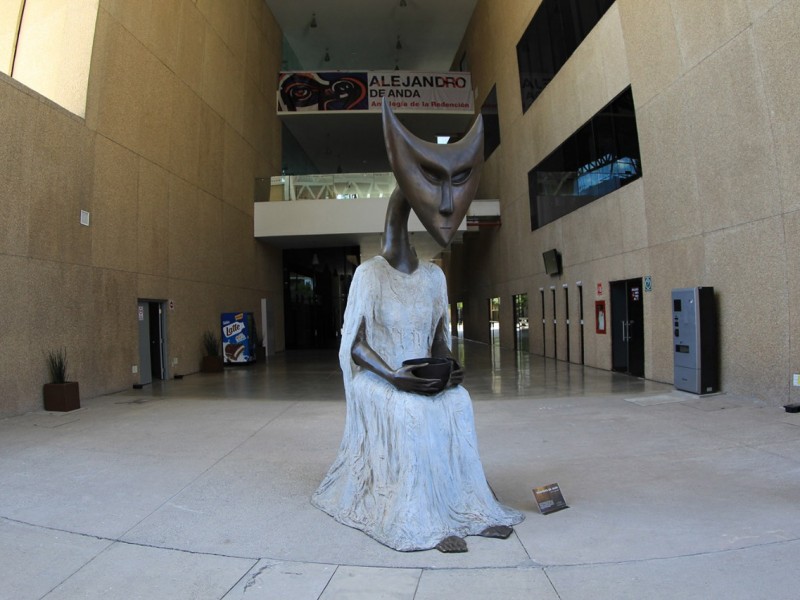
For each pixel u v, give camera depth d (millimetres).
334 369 15078
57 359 8898
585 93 12531
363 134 24750
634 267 10805
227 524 3812
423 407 3602
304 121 22703
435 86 22219
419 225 18719
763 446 5473
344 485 3980
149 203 12000
